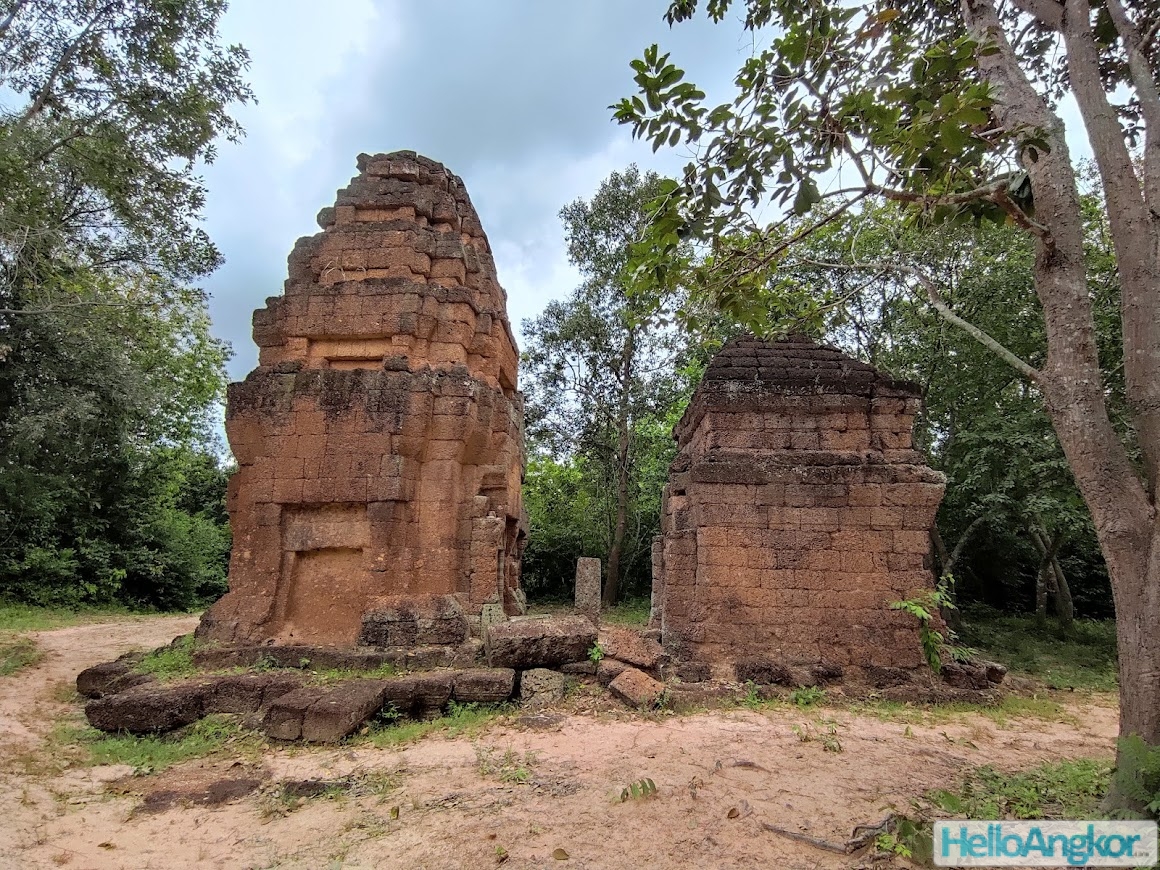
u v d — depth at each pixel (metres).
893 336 16.19
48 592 17.42
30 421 14.77
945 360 15.04
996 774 5.53
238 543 9.63
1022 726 7.49
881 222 9.85
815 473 9.20
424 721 7.43
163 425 23.22
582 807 4.88
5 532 17.28
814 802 4.93
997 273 13.86
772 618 8.87
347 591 9.48
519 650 8.34
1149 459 4.42
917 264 14.31
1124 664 4.44
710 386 9.77
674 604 9.18
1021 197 5.50
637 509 23.03
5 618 14.62
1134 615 4.38
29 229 13.22
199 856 4.31
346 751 6.35
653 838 4.38
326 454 9.67
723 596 8.95
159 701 7.03
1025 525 15.92
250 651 8.70
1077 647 14.15
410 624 8.96
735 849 4.22
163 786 5.60
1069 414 4.70
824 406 9.60
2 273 14.36
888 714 7.71
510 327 13.17
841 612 8.85
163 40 13.42
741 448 9.59
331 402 9.80
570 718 7.36
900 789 5.22
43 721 7.39
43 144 13.12
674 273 5.81
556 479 24.59
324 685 7.62
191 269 17.70
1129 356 4.60
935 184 5.34
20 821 4.82
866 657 8.69
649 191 22.06
